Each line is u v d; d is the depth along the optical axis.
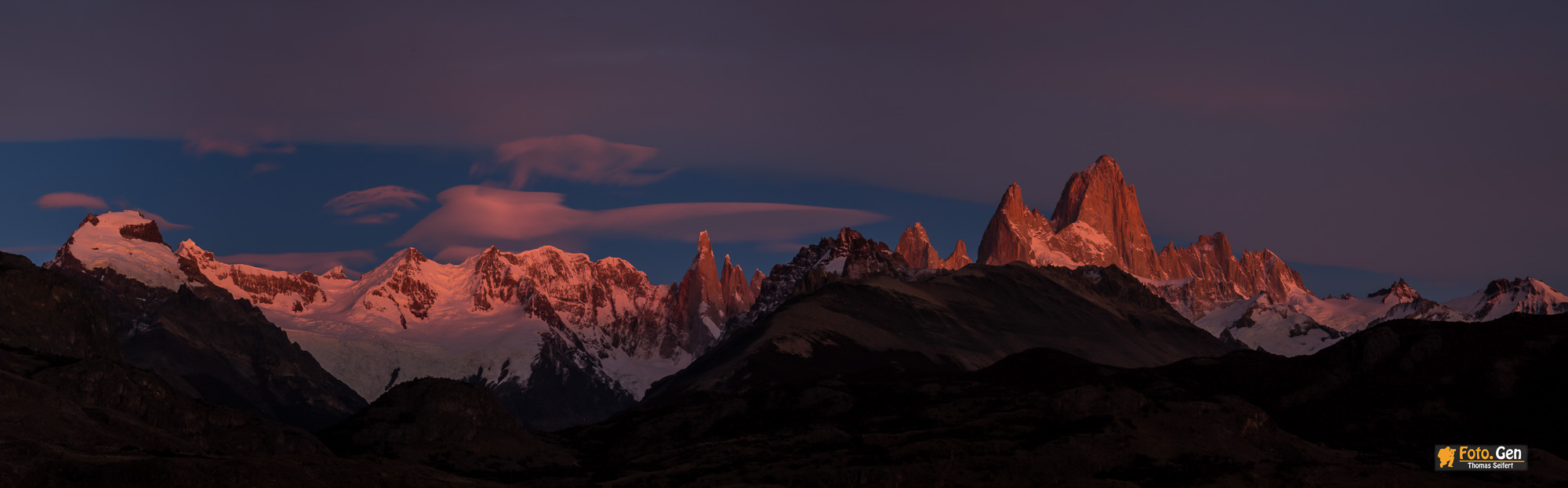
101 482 174.62
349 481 198.62
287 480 190.38
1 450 178.75
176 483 178.25
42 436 192.62
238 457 193.75
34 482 171.00
